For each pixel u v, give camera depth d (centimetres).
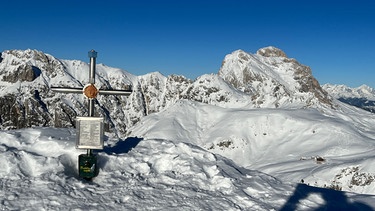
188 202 1016
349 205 1121
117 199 1004
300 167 11288
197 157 1414
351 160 11075
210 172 1291
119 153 1338
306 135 16638
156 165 1305
